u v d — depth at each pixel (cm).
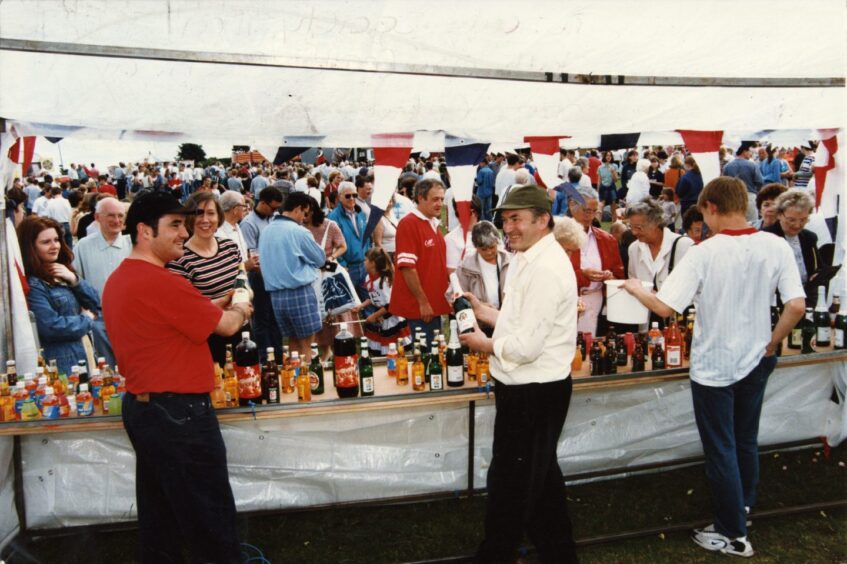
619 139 451
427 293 424
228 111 295
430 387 323
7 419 297
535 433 267
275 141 316
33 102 268
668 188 1061
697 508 355
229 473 321
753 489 327
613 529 335
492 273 407
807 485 371
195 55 270
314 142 326
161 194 245
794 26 358
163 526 268
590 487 381
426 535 332
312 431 326
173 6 263
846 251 433
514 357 259
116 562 312
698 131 402
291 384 330
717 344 296
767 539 324
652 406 368
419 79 322
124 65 275
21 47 248
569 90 352
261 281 540
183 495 250
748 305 292
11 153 337
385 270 500
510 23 315
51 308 359
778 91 396
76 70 269
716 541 313
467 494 349
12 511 306
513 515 273
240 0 272
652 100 371
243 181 1789
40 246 359
